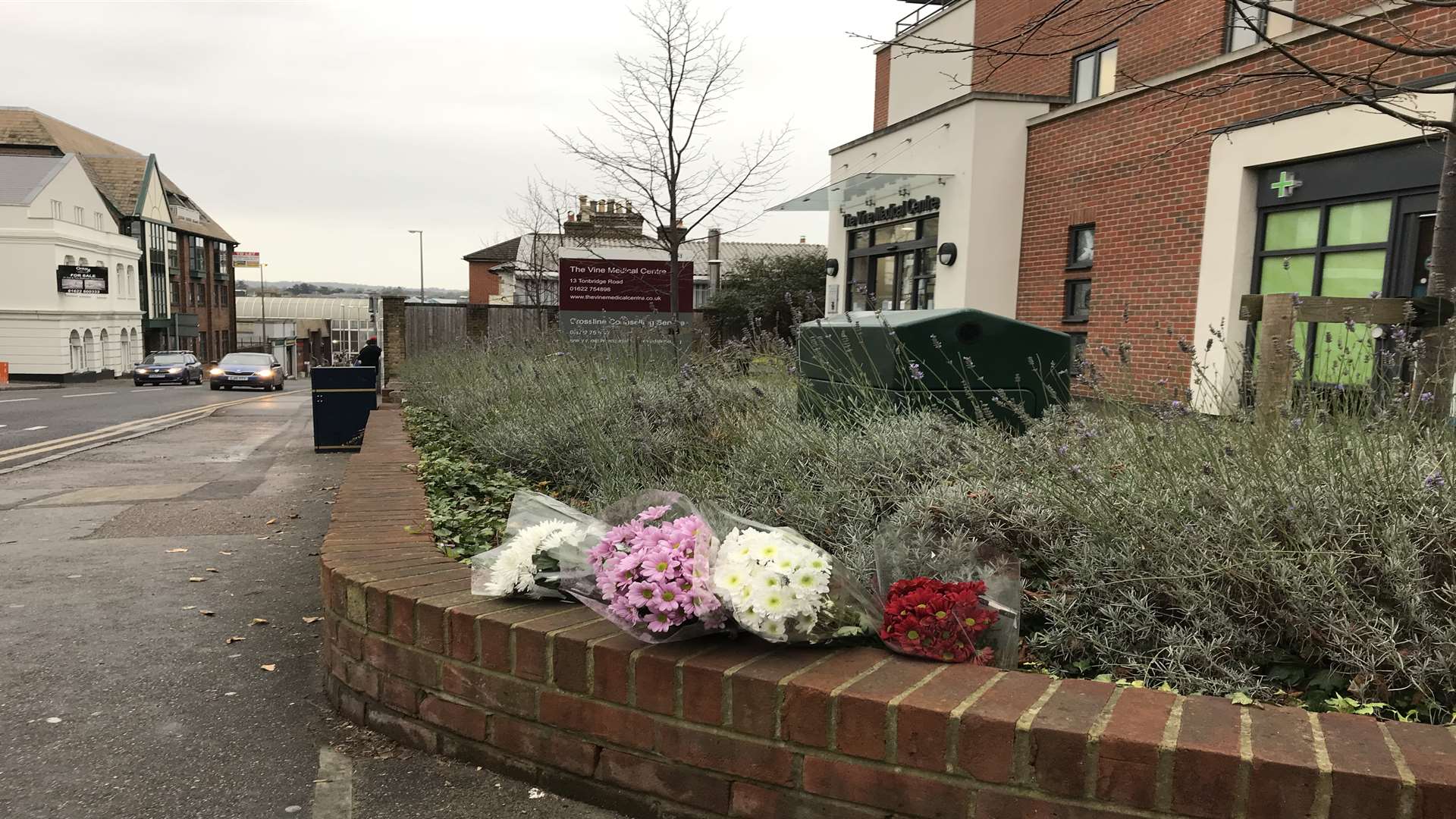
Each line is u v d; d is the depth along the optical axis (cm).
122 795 262
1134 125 1085
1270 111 905
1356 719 202
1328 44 844
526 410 682
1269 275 936
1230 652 245
